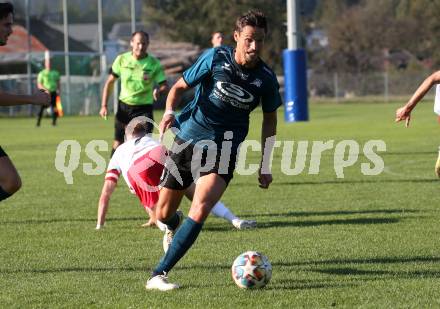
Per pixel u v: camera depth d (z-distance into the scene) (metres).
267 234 22.02
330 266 17.80
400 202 27.62
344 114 95.69
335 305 14.50
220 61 16.50
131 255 19.53
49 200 29.91
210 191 16.25
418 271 17.14
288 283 16.25
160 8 168.75
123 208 27.58
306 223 23.75
